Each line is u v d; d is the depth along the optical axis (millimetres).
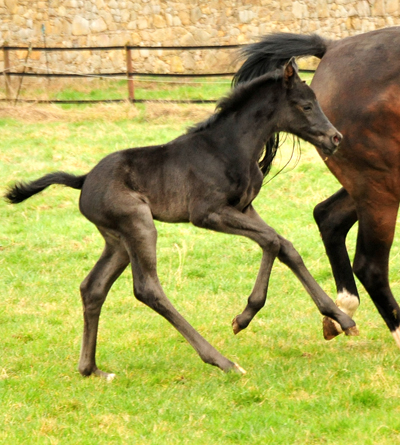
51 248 12484
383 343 8297
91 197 7492
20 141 18641
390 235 7758
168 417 6613
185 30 28016
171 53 28266
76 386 7426
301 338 8656
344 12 28125
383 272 7828
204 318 9477
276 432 6203
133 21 27859
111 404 6953
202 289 10711
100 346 8625
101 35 27703
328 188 14984
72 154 17375
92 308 7672
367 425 6184
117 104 22438
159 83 26469
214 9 28016
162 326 9312
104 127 19969
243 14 28078
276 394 6926
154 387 7355
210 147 7551
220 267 11633
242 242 12758
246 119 7531
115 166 7488
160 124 20438
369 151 7570
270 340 8609
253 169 7703
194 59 28344
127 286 10961
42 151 17625
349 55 7895
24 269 11617
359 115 7566
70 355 8312
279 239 7414
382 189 7656
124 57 28047
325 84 7973
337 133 7348
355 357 7750
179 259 11711
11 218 14023
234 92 7566
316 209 8781
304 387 7059
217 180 7426
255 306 7441
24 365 8055
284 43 8438
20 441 6262
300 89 7387
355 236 12664
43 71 27234
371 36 7941
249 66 8586
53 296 10477
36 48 23328
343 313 7488
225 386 7164
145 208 7316
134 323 9359
